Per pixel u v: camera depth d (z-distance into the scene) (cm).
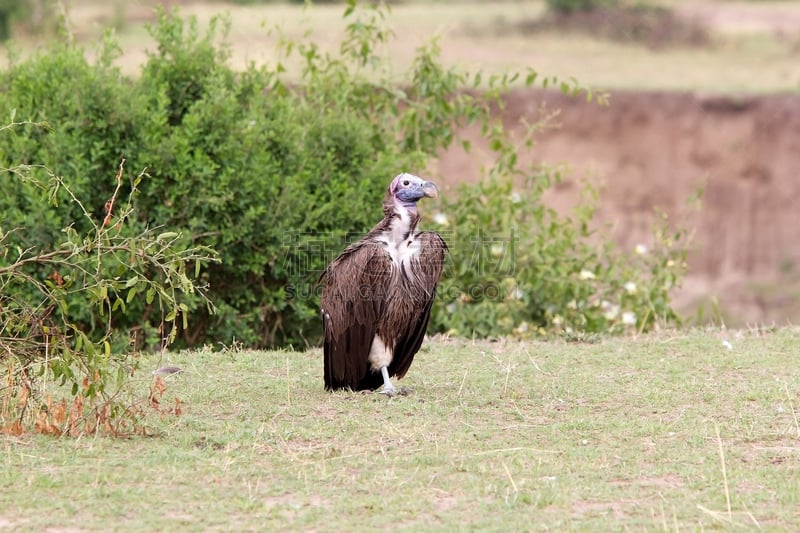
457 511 732
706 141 3381
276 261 1406
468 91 2216
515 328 1537
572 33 4756
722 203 3356
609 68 4106
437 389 1084
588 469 823
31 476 783
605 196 3344
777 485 786
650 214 3338
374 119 1702
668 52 4497
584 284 1583
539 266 1579
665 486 789
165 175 1340
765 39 4631
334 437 898
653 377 1134
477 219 1605
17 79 1380
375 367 1059
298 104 1650
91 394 895
